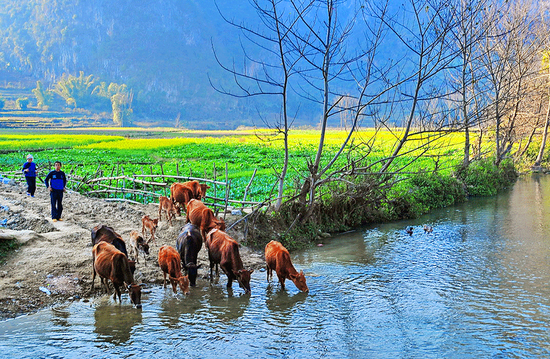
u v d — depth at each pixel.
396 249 13.27
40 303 8.70
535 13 30.78
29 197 17.70
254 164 35.38
